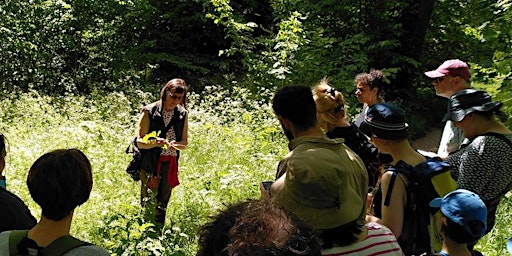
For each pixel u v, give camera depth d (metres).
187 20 15.77
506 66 7.49
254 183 6.62
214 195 6.37
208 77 15.12
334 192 2.32
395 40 13.66
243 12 16.48
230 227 1.76
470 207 2.77
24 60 13.04
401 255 2.49
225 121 10.52
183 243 5.25
